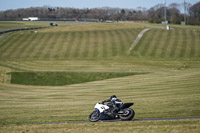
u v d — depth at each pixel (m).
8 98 87.88
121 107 37.94
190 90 72.69
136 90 83.62
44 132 31.88
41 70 159.75
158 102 57.16
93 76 143.25
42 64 176.75
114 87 96.12
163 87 84.31
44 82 136.75
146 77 117.50
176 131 27.66
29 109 61.62
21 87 123.12
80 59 189.25
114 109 38.09
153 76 118.81
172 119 37.81
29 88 119.69
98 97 75.88
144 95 72.12
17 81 138.00
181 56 184.62
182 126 29.84
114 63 174.00
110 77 141.00
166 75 117.62
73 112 52.91
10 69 162.00
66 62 181.12
